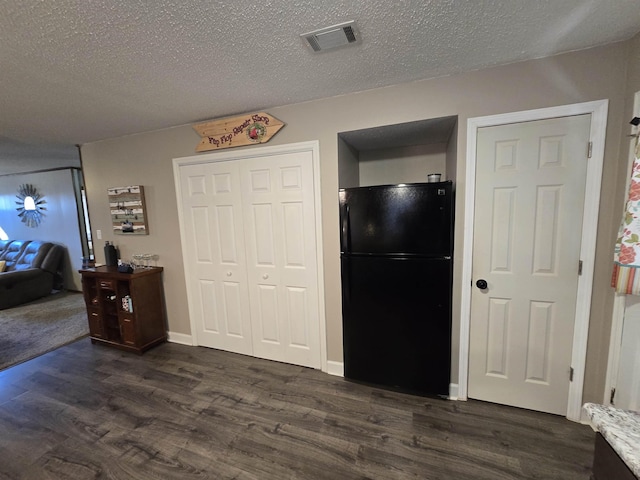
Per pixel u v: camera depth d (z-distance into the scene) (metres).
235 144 2.38
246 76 1.69
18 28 1.17
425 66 1.65
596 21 1.27
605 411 1.01
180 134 2.61
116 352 2.81
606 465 0.91
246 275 2.60
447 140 2.32
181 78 1.68
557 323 1.74
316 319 2.39
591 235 1.60
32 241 5.11
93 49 1.35
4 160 3.97
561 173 1.63
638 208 1.24
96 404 2.03
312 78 1.75
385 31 1.30
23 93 1.79
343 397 2.05
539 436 1.64
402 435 1.68
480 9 1.17
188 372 2.42
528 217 1.72
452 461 1.50
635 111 1.40
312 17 1.19
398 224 1.94
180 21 1.18
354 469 1.48
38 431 1.79
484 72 1.70
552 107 1.60
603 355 1.62
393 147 2.62
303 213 2.31
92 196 3.16
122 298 2.80
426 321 1.96
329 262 2.25
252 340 2.67
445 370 1.96
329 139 2.11
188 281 2.84
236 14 1.15
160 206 2.83
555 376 1.78
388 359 2.09
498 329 1.87
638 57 1.37
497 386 1.92
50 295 4.80
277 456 1.57
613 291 1.54
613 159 1.53
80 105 2.02
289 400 2.03
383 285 2.04
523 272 1.77
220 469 1.50
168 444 1.67
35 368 2.52
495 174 1.75
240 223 2.54
